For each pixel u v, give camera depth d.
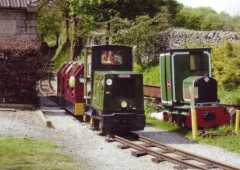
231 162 14.41
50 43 75.38
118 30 37.75
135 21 37.53
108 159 14.55
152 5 40.34
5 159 13.78
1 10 31.89
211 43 30.89
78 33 49.50
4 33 32.03
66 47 60.16
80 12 42.62
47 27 67.31
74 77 22.86
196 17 40.25
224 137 18.05
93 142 17.45
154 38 34.94
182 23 40.09
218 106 19.62
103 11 41.00
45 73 28.27
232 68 24.59
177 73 21.12
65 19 58.06
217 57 25.44
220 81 24.91
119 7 40.44
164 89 22.12
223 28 37.72
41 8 60.56
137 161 14.25
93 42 43.31
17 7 31.72
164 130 20.73
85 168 13.24
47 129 19.58
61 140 17.50
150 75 32.84
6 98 27.12
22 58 27.14
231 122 19.70
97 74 20.08
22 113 23.97
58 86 29.95
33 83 27.30
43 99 32.56
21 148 15.32
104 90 18.98
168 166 13.55
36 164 13.41
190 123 19.59
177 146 17.00
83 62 23.30
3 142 16.08
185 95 20.69
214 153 15.72
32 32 32.34
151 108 25.22
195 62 21.17
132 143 16.52
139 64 35.31
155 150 16.05
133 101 19.20
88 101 21.48
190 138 18.53
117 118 18.91
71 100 23.88
